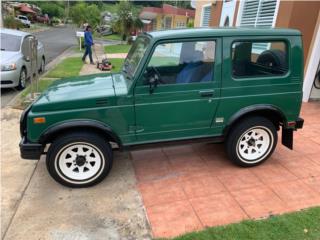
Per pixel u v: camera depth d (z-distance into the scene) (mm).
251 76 3795
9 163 4367
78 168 3729
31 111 3420
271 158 4473
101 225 3141
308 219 3115
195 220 3170
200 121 3801
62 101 3412
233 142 4016
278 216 3176
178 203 3455
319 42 6789
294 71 3885
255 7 8719
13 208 3387
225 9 10852
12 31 9398
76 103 3434
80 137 3537
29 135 3461
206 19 13844
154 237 2947
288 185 3773
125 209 3381
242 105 3836
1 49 8477
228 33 3605
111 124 3574
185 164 4328
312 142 5031
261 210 3303
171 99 3607
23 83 8445
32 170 4180
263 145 4188
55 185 3830
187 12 42344
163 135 3785
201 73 3627
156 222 3158
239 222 3100
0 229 3070
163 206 3410
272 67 3861
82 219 3225
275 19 7516
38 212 3326
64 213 3314
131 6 30938
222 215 3234
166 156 4570
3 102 7172
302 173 4055
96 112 3488
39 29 45875
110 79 4129
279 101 3934
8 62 7812
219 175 4016
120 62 14188
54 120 3432
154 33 3631
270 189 3691
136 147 3775
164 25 42031
